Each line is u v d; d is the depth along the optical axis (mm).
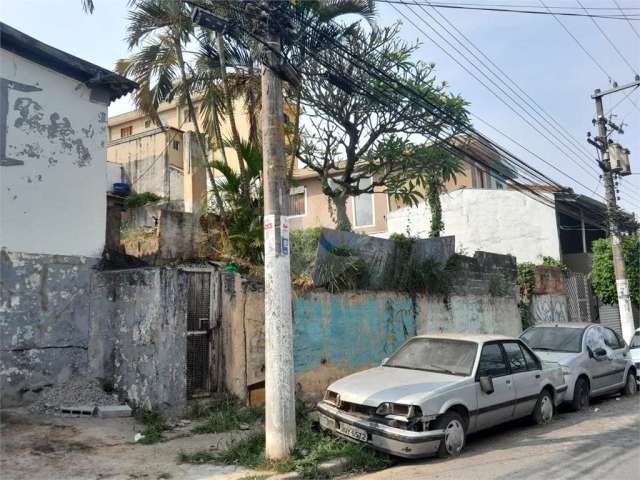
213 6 8914
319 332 10703
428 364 8203
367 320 11789
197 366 9477
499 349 8492
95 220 9852
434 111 13102
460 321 14828
